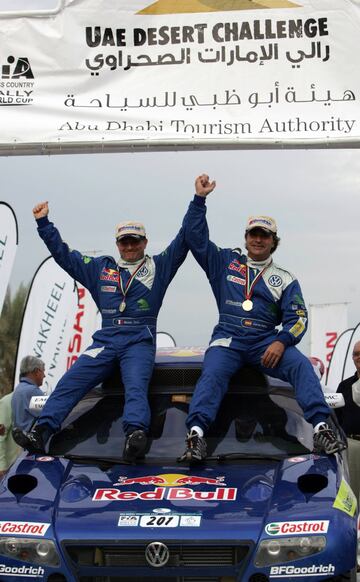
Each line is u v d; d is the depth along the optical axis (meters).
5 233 9.78
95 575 4.38
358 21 6.64
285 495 4.70
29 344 11.44
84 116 6.74
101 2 6.79
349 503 4.77
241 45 6.71
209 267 5.92
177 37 6.75
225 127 6.64
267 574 4.32
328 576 4.32
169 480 4.97
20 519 4.57
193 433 5.22
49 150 6.80
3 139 6.75
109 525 4.47
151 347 5.79
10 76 6.82
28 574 4.42
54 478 5.05
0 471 8.89
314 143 6.59
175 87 6.73
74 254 6.01
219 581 4.36
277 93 6.67
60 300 11.62
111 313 5.82
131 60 6.78
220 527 4.41
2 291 9.80
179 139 6.63
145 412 5.41
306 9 6.68
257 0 6.71
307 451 5.38
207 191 5.75
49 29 6.82
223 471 5.10
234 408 5.70
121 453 5.41
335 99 6.63
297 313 5.66
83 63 6.79
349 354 16.56
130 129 6.70
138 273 5.86
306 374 5.45
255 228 5.76
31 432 5.50
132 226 5.85
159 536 4.39
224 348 5.68
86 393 5.76
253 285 5.77
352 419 7.46
